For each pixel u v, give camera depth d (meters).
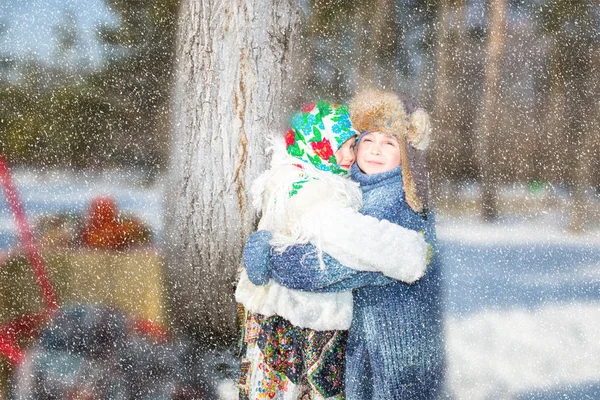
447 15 15.83
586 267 7.73
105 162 10.76
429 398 2.27
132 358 3.97
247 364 2.56
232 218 4.50
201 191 4.52
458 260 7.84
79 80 14.35
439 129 15.36
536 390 4.07
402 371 2.23
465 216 12.86
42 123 13.32
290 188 2.25
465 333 5.10
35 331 4.13
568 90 15.99
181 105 4.58
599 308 5.73
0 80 14.84
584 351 4.77
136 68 13.27
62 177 11.14
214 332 4.39
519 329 5.16
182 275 4.54
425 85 15.66
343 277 2.14
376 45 14.59
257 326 2.52
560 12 16.16
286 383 2.44
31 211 6.46
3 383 3.71
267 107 4.47
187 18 4.52
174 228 4.60
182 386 3.79
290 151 2.39
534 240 10.25
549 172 14.80
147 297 4.51
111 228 5.10
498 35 16.27
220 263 4.52
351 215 2.12
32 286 4.66
